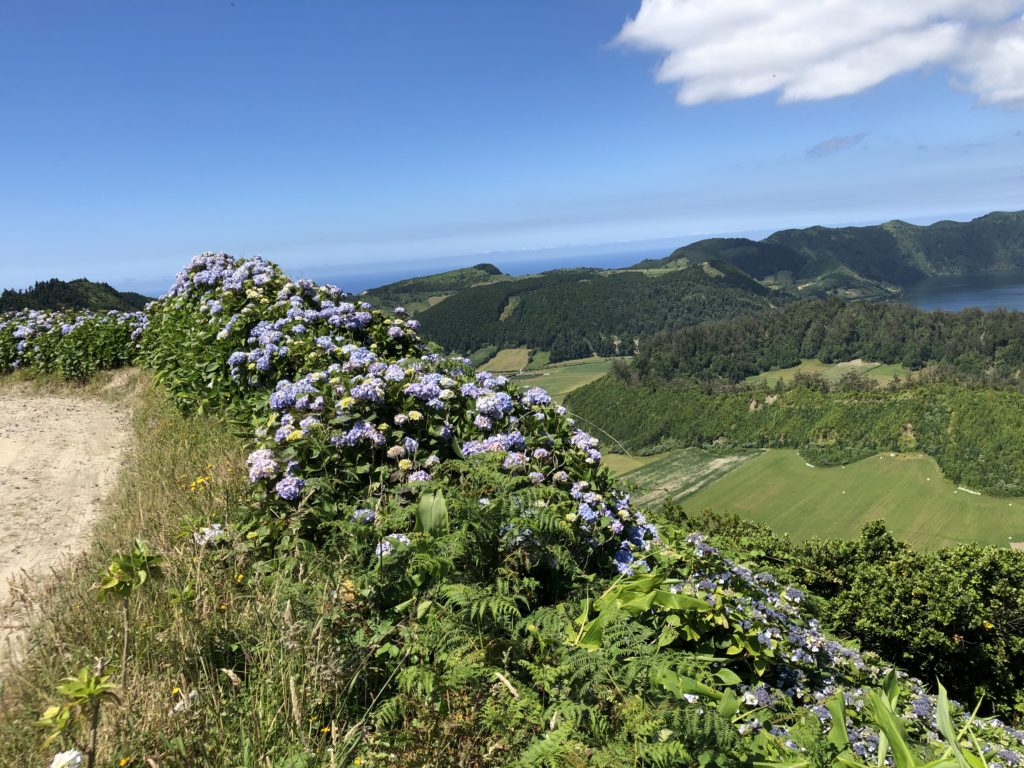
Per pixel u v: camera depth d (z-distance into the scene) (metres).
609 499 4.66
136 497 5.28
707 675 2.97
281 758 2.32
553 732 2.27
